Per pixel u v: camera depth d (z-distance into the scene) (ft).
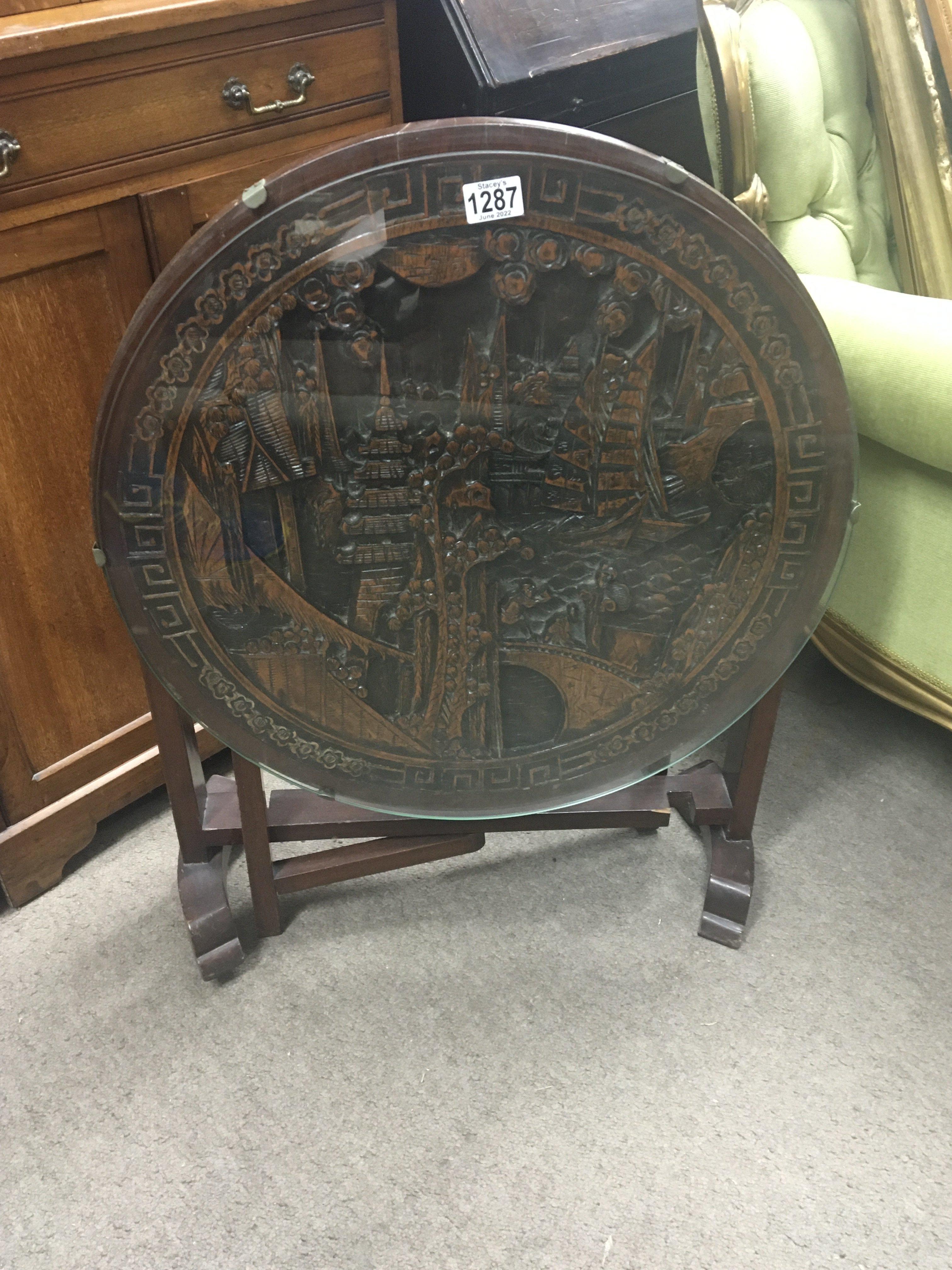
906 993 3.91
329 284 2.69
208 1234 3.16
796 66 4.63
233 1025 3.81
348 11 3.80
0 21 3.13
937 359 3.61
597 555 3.27
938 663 4.49
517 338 2.88
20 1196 3.28
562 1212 3.21
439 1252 3.10
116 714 4.47
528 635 3.39
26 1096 3.58
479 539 3.19
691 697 3.59
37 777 4.22
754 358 2.96
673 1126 3.46
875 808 4.78
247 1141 3.43
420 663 3.38
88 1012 3.87
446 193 2.62
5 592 3.83
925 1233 3.15
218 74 3.55
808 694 5.53
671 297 2.85
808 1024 3.79
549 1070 3.64
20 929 4.24
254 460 2.92
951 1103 3.52
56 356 3.61
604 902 4.31
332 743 3.49
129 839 4.71
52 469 3.78
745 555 3.33
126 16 3.19
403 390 2.90
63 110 3.23
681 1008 3.86
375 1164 3.35
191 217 3.72
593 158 2.61
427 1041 3.75
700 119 4.68
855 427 3.26
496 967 4.02
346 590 3.21
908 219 5.00
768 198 4.81
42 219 3.34
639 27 4.26
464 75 3.97
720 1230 3.16
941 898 4.31
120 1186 3.30
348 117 4.03
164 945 4.15
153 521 2.95
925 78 4.70
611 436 3.05
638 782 4.02
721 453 3.12
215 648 3.22
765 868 4.47
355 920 4.24
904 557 4.44
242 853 4.62
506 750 3.62
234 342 2.73
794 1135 3.43
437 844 4.00
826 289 4.26
